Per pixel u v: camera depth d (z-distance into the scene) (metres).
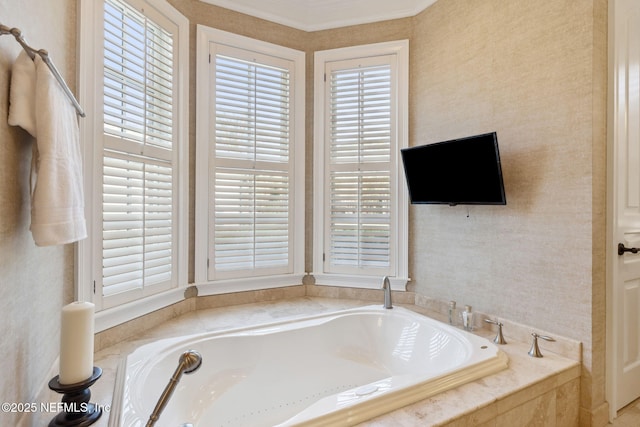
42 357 1.30
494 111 2.12
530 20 1.93
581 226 1.72
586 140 1.70
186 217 2.40
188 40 2.42
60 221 1.06
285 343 2.09
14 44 1.05
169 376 1.64
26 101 1.02
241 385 1.91
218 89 2.58
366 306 2.50
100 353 1.75
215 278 2.57
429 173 2.33
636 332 1.95
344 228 2.84
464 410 1.28
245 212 2.70
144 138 2.04
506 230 2.06
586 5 1.70
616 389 1.81
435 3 2.52
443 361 1.91
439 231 2.49
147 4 2.05
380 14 2.75
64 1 1.55
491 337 2.03
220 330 1.99
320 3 2.81
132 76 1.97
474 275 2.25
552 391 1.59
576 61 1.73
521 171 1.98
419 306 2.63
